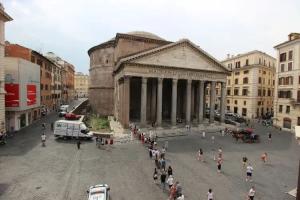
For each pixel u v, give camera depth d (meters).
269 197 17.62
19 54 45.28
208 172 22.56
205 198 17.16
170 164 24.58
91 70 67.00
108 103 61.09
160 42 51.28
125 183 19.42
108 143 32.59
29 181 19.23
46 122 48.38
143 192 17.88
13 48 44.94
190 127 44.03
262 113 64.88
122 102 43.09
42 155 26.20
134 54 42.19
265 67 63.88
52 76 68.38
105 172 21.70
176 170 22.84
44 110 58.06
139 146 31.47
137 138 35.72
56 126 33.94
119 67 44.25
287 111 47.97
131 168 22.94
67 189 18.00
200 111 47.22
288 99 47.56
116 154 27.50
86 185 18.81
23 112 41.50
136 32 58.75
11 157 25.17
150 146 29.59
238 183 20.14
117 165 23.67
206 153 29.23
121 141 33.75
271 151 31.16
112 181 19.73
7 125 37.84
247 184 19.95
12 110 37.12
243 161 24.53
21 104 37.78
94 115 58.53
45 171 21.48
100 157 26.14
